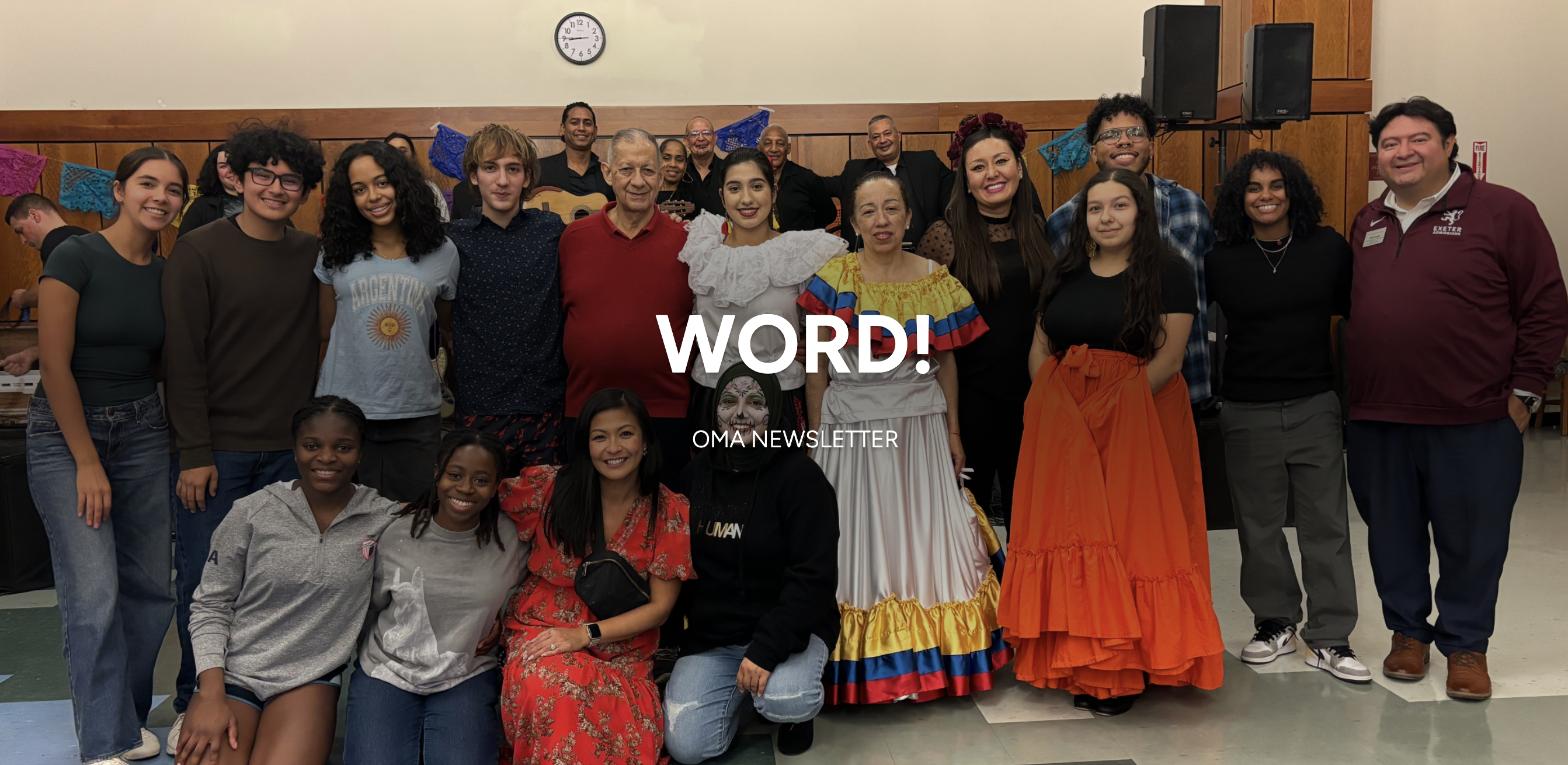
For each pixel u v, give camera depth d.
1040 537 2.63
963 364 2.96
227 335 2.48
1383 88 7.04
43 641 3.38
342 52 6.12
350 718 2.26
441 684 2.29
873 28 6.30
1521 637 3.20
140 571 2.50
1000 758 2.42
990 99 6.36
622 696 2.26
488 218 2.82
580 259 2.78
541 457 2.80
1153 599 2.55
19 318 4.97
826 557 2.40
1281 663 3.02
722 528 2.46
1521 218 2.62
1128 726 2.59
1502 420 2.70
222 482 2.52
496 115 6.17
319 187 6.08
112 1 6.02
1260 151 2.95
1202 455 4.66
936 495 2.76
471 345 2.76
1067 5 6.34
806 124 6.27
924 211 5.22
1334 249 2.91
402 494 2.64
